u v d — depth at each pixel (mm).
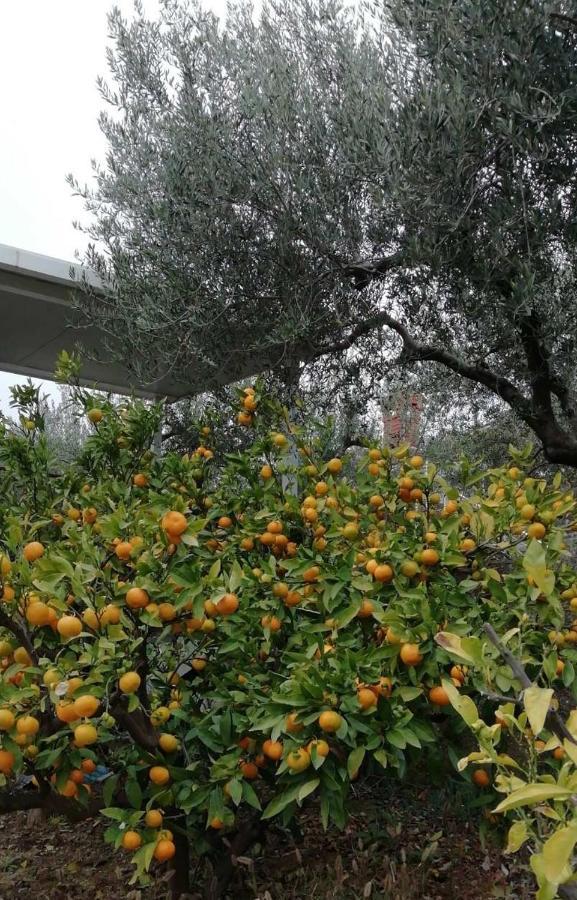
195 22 5016
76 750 2266
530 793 1007
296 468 3389
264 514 3074
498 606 2512
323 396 5805
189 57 4898
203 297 4754
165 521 2328
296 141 4602
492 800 2443
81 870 3240
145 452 3826
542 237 4082
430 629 2236
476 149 3920
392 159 3939
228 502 3318
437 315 4875
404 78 4477
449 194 4027
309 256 4789
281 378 5215
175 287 4668
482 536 2793
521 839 1164
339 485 3271
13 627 2131
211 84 4902
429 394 6535
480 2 3670
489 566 3014
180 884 2553
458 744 2541
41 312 6285
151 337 4930
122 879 3090
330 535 2980
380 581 2598
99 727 2172
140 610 2301
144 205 5023
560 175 4133
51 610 2141
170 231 4770
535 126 3828
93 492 3363
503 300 4180
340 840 3324
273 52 4855
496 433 7250
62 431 8742
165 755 2439
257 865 3023
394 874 2883
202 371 5281
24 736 2025
